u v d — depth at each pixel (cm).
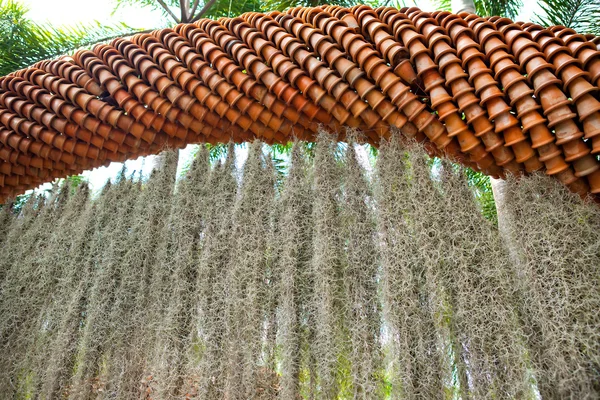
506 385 76
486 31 87
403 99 89
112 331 107
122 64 112
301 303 95
